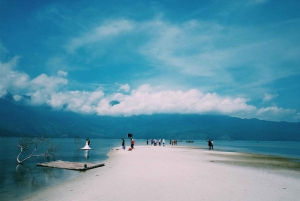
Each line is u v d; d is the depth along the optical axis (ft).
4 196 42.47
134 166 73.82
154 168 69.31
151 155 115.24
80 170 69.92
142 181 50.37
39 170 71.67
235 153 158.30
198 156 119.03
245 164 90.53
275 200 38.45
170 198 37.91
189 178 54.13
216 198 38.45
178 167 71.72
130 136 166.09
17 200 39.88
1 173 67.00
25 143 100.73
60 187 48.03
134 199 37.27
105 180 52.29
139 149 168.86
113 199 37.32
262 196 40.57
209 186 46.52
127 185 46.70
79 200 37.22
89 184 49.24
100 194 40.37
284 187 48.24
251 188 46.09
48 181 55.72
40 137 116.06
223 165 83.20
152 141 269.64
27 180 57.00
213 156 123.65
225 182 50.80
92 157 117.80
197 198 38.17
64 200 37.83
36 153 144.97
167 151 151.43
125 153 128.47
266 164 94.79
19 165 85.10
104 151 165.68
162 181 50.39
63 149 188.44
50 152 117.08
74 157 118.52
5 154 138.62
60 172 67.67
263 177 59.82
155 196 38.93
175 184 47.62
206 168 71.31
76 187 47.06
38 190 46.80
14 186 50.62
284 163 102.58
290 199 39.22
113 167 73.82
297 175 67.87
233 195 40.50
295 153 197.77
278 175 65.46
